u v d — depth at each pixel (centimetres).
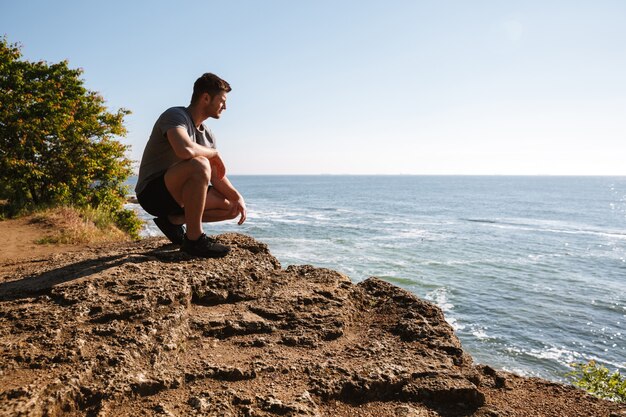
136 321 231
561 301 2003
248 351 228
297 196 10912
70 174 1522
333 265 2538
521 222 5384
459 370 226
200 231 312
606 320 1777
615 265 2802
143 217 3734
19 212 1214
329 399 196
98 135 1619
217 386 193
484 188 17888
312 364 217
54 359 189
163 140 293
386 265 2581
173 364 207
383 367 219
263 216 5372
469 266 2636
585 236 4144
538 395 218
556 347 1514
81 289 261
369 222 4909
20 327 215
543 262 2839
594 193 14538
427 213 6412
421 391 205
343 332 257
